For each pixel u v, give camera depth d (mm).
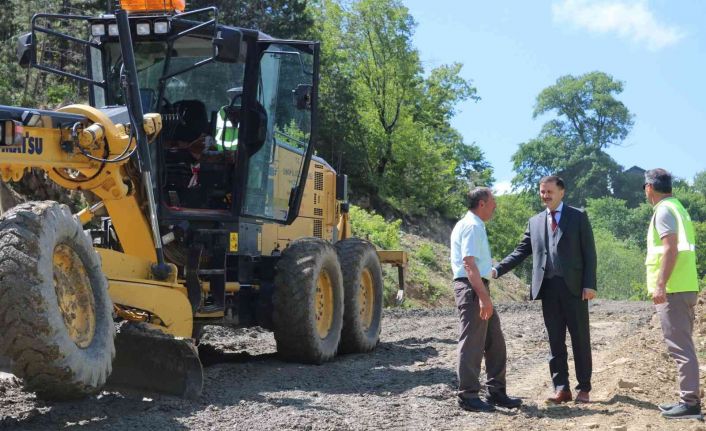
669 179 6875
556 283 7434
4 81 28250
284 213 10180
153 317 7516
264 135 9328
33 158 6539
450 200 55156
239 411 6535
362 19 54562
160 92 8844
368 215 35562
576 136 121938
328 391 7770
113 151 7309
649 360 9164
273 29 36938
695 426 6258
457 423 6508
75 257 6258
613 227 108688
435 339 12383
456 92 62594
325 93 47406
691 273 6707
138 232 8164
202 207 9141
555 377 7469
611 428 6273
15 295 5590
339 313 10070
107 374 6312
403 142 52625
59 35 8500
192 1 34344
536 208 117125
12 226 5719
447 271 36406
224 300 8852
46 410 6320
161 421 6062
